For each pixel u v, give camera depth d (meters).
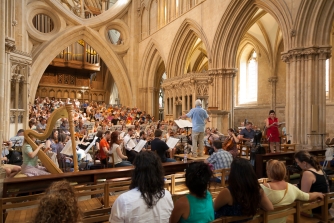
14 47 12.91
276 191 3.77
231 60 17.67
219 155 6.79
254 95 25.53
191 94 19.28
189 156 9.83
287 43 13.00
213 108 16.55
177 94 21.28
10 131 13.91
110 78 38.94
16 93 14.43
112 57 27.94
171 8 23.52
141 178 2.74
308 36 12.16
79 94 35.66
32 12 24.16
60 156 8.82
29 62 15.18
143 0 27.73
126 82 28.00
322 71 12.05
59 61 32.09
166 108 22.92
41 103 24.89
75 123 17.97
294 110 12.48
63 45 25.83
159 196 2.74
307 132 12.17
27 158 6.85
